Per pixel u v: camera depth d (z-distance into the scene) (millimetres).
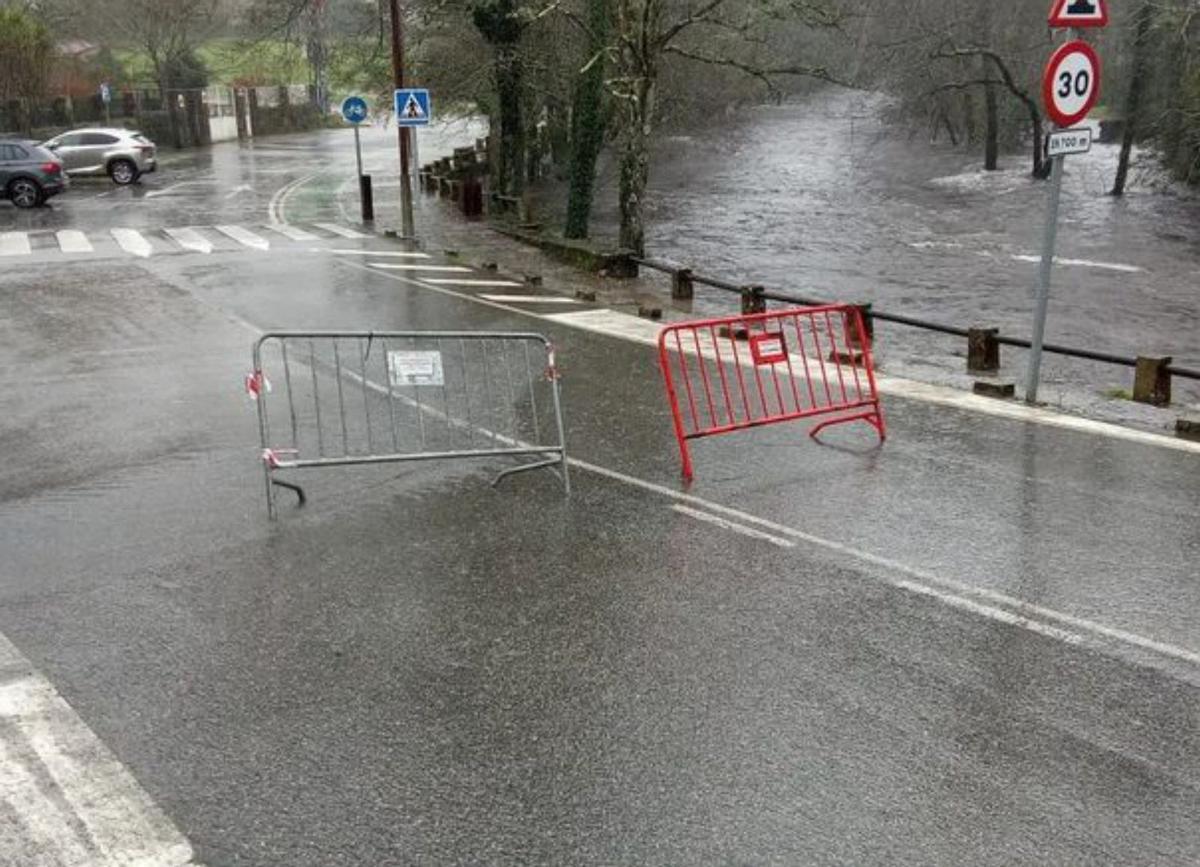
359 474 8391
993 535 7152
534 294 17328
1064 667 5426
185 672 5375
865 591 6305
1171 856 4023
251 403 10336
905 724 4902
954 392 11203
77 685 5246
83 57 61812
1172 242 27922
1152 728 4879
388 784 4457
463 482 8227
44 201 29188
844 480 8281
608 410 10297
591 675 5344
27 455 8883
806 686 5238
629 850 4059
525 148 37062
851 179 43500
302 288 17078
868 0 40594
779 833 4148
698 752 4688
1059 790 4422
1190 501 7781
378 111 39719
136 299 15906
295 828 4180
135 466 8586
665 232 29781
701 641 5699
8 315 14734
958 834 4145
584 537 7137
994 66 42156
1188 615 5984
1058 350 11867
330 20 34562
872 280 22484
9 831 4141
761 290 15305
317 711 5012
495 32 27094
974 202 36469
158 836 4121
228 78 72938
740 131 61906
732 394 10922
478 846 4082
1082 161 45312
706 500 7840
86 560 6762
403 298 16438
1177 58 33188
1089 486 8125
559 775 4523
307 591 6316
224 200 30891
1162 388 10891
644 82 20500
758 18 21797
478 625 5883
